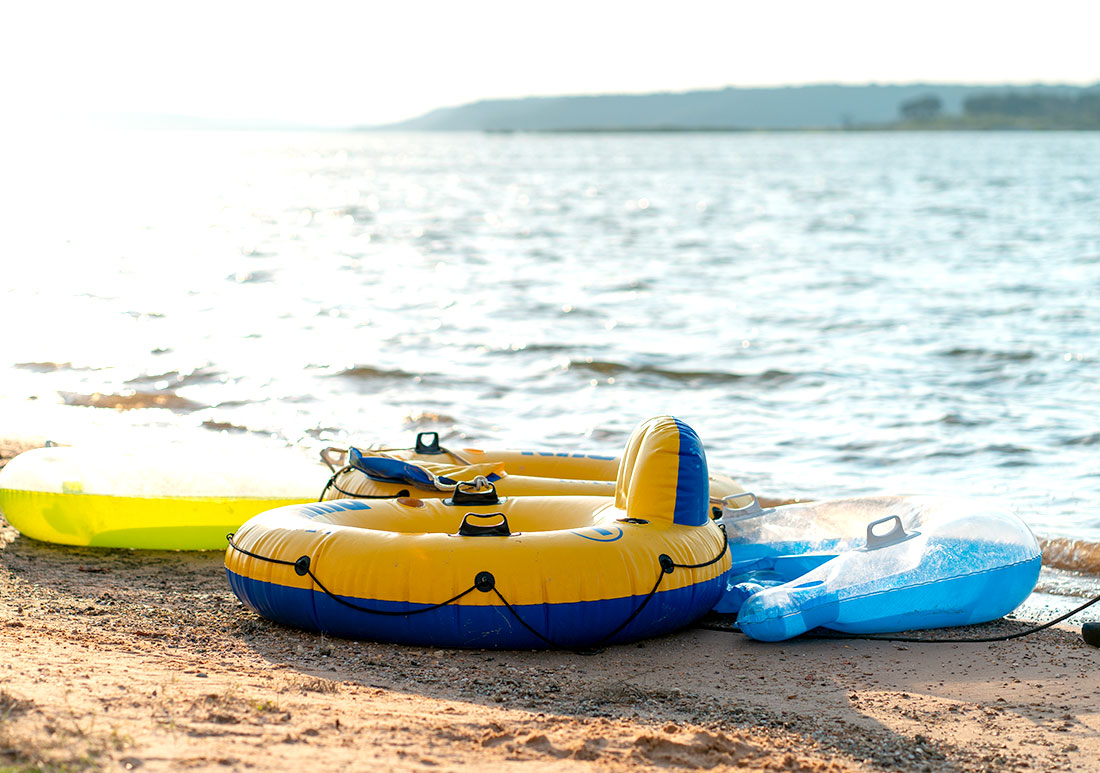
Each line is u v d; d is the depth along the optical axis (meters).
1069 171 86.75
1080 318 19.39
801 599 5.45
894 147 181.62
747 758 3.75
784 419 12.81
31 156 124.50
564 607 4.98
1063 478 10.30
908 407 13.25
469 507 5.91
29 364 14.95
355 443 11.47
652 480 5.51
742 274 27.11
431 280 25.98
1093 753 4.00
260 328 18.55
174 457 7.70
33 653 4.39
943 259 29.69
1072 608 6.59
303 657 4.85
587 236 38.22
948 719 4.38
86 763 3.11
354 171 107.94
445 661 4.88
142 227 40.69
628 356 16.42
